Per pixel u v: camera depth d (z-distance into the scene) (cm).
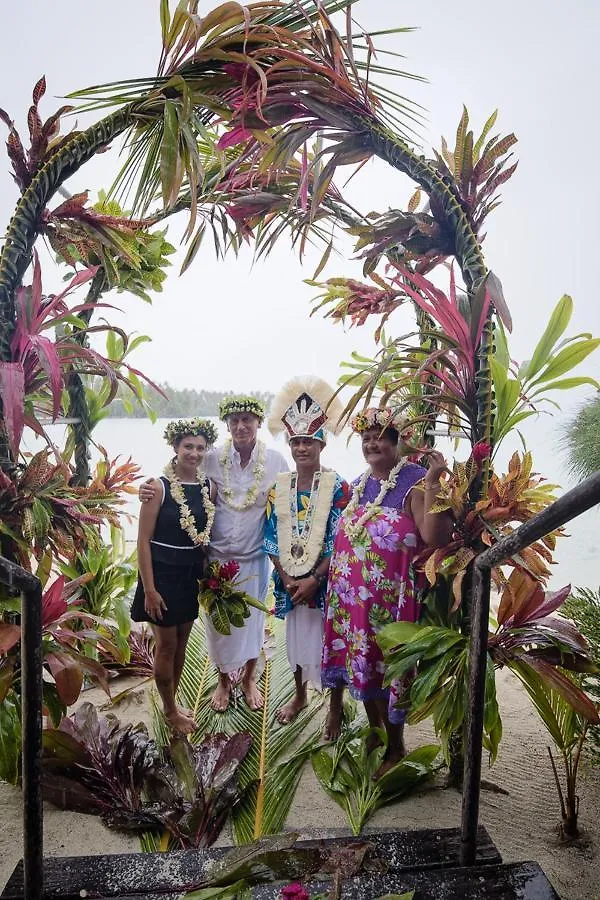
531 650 221
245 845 176
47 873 168
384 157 243
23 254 240
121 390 401
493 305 230
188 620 286
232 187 299
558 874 200
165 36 227
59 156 238
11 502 245
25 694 154
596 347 229
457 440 288
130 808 231
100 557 348
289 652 299
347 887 159
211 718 304
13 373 223
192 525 280
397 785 241
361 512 258
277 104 238
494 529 223
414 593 249
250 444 305
